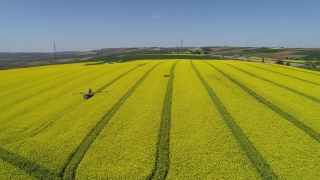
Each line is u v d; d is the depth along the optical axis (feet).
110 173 31.86
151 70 128.88
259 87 79.46
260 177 29.81
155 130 45.70
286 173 30.37
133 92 77.00
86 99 70.44
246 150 37.06
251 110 55.72
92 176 31.42
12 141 43.29
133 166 33.37
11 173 32.86
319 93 69.77
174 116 52.90
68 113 57.41
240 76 102.83
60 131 46.83
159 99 67.46
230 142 39.70
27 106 65.57
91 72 130.62
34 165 34.86
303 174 30.17
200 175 30.68
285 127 45.34
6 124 51.80
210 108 58.03
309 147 37.17
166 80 96.63
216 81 92.68
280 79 94.07
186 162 33.91
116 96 72.38
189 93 73.31
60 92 81.51
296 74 107.76
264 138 40.68
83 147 40.11
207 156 35.27
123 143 40.55
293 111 54.08
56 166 34.22
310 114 52.01
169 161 34.86
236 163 33.19
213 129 45.37
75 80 105.09
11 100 73.20
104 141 41.50
